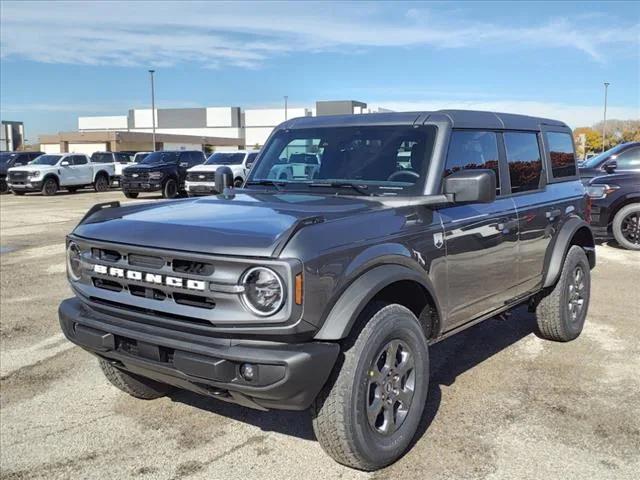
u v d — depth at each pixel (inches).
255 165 196.2
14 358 219.1
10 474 142.6
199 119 4195.4
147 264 131.3
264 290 118.0
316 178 177.9
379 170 167.2
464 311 170.6
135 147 3132.4
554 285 219.6
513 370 201.5
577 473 138.3
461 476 137.7
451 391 184.4
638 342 229.8
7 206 845.8
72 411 175.6
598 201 434.6
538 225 203.9
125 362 138.6
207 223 134.4
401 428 143.4
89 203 901.2
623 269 367.9
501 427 160.7
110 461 147.8
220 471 142.3
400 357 143.6
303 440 156.8
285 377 118.6
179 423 167.5
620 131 2783.0
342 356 130.6
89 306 145.5
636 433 156.8
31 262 405.1
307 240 122.3
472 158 176.2
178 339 126.8
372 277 132.1
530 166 209.5
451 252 160.1
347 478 138.1
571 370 201.2
